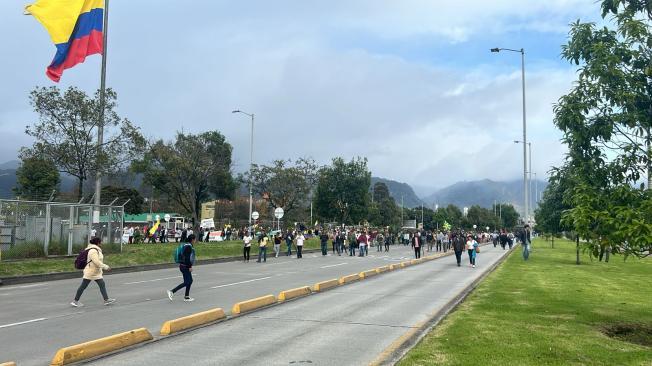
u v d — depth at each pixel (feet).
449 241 171.83
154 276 69.26
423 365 23.06
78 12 83.35
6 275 59.77
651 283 62.49
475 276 71.82
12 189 132.98
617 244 29.45
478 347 26.48
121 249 90.94
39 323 34.27
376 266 89.66
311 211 253.44
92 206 84.23
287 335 31.07
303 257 119.03
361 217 198.90
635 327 33.71
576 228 30.35
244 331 32.12
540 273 72.74
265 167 190.49
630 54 32.12
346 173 195.72
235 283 60.23
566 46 34.40
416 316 38.11
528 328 31.76
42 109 84.64
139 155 95.25
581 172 32.86
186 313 38.45
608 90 32.14
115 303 43.52
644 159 32.04
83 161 87.10
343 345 28.58
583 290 53.01
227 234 177.78
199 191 182.29
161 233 142.61
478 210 470.80
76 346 24.86
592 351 25.95
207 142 164.04
